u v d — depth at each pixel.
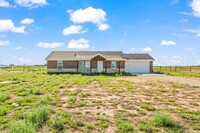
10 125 7.48
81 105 10.70
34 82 21.05
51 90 15.51
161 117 8.03
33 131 6.84
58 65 38.88
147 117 8.85
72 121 8.15
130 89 16.83
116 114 9.18
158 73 39.59
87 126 7.71
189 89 17.38
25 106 10.49
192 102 11.93
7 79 23.69
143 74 36.72
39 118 7.89
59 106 10.56
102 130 7.43
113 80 24.16
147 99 12.75
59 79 24.17
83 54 41.97
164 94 14.77
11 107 10.21
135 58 41.72
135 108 10.34
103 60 38.72
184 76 32.19
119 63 39.94
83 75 32.28
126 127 7.55
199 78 28.33
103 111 9.73
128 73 37.41
